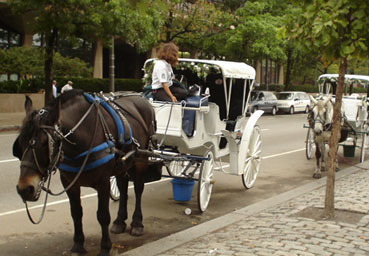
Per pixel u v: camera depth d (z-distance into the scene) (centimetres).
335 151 670
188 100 750
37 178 430
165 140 750
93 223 682
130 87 3212
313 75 4959
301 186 937
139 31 2027
